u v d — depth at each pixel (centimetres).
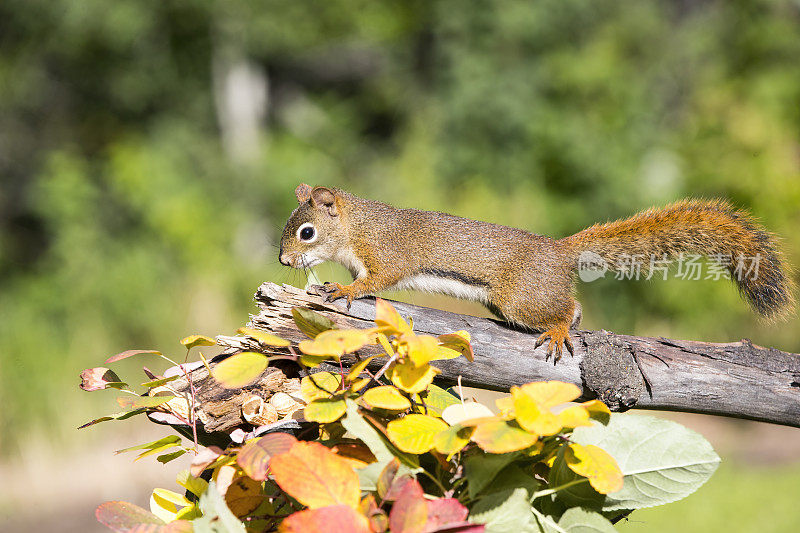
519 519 238
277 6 1967
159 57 1958
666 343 351
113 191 1767
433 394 295
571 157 1727
